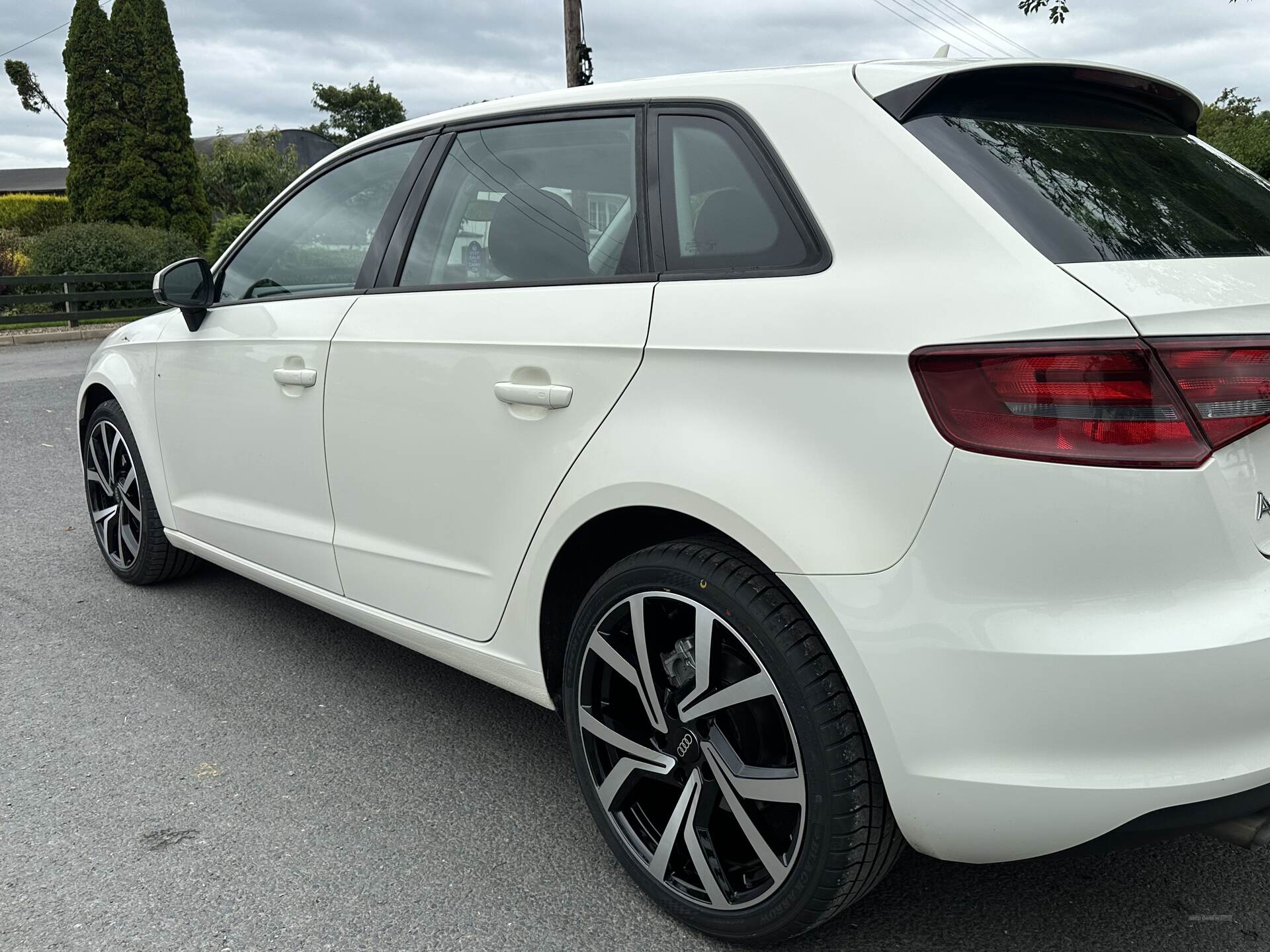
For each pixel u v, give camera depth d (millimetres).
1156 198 1897
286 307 3076
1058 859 2340
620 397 2059
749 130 2047
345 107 62438
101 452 4258
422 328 2541
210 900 2205
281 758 2834
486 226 2541
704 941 2078
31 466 6586
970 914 2139
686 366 1947
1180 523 1543
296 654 3555
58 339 16047
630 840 2188
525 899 2213
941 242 1724
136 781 2707
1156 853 2359
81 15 22109
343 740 2939
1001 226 1694
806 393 1768
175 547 4047
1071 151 1935
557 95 2514
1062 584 1562
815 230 1877
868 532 1683
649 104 2275
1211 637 1535
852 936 2070
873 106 1907
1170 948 2025
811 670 1776
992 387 1580
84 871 2305
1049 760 1595
